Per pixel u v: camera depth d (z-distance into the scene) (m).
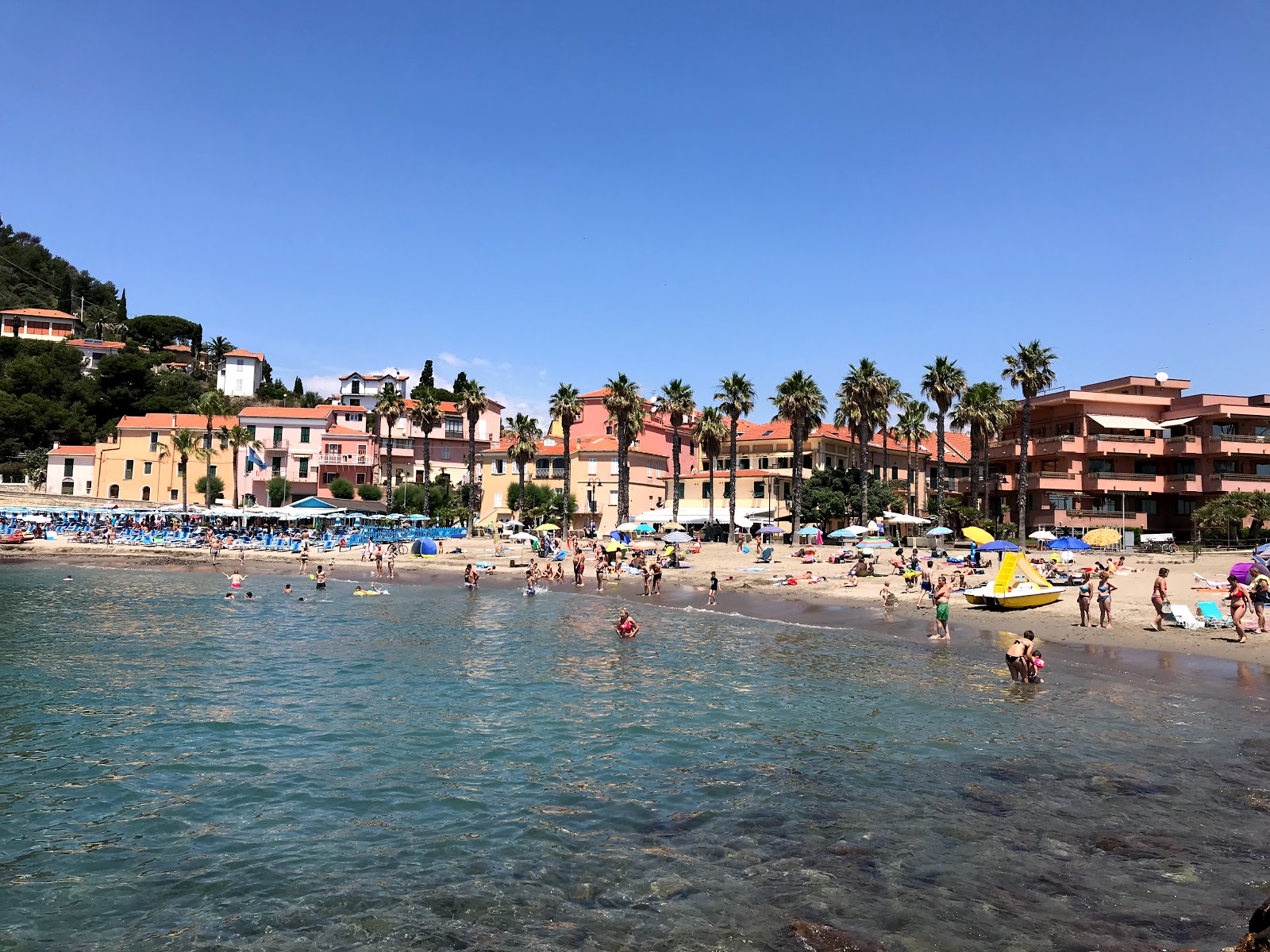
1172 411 69.50
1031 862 10.54
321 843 11.55
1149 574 42.00
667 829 11.95
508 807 12.95
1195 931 8.69
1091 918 9.03
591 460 83.12
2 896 9.98
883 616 34.28
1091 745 15.70
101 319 152.25
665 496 88.62
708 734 17.09
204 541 69.44
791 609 37.34
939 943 8.54
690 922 9.13
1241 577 29.22
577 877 10.38
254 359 133.00
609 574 52.66
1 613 35.25
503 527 78.44
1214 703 18.73
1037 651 21.59
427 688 21.67
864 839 11.43
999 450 74.25
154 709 19.16
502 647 28.28
